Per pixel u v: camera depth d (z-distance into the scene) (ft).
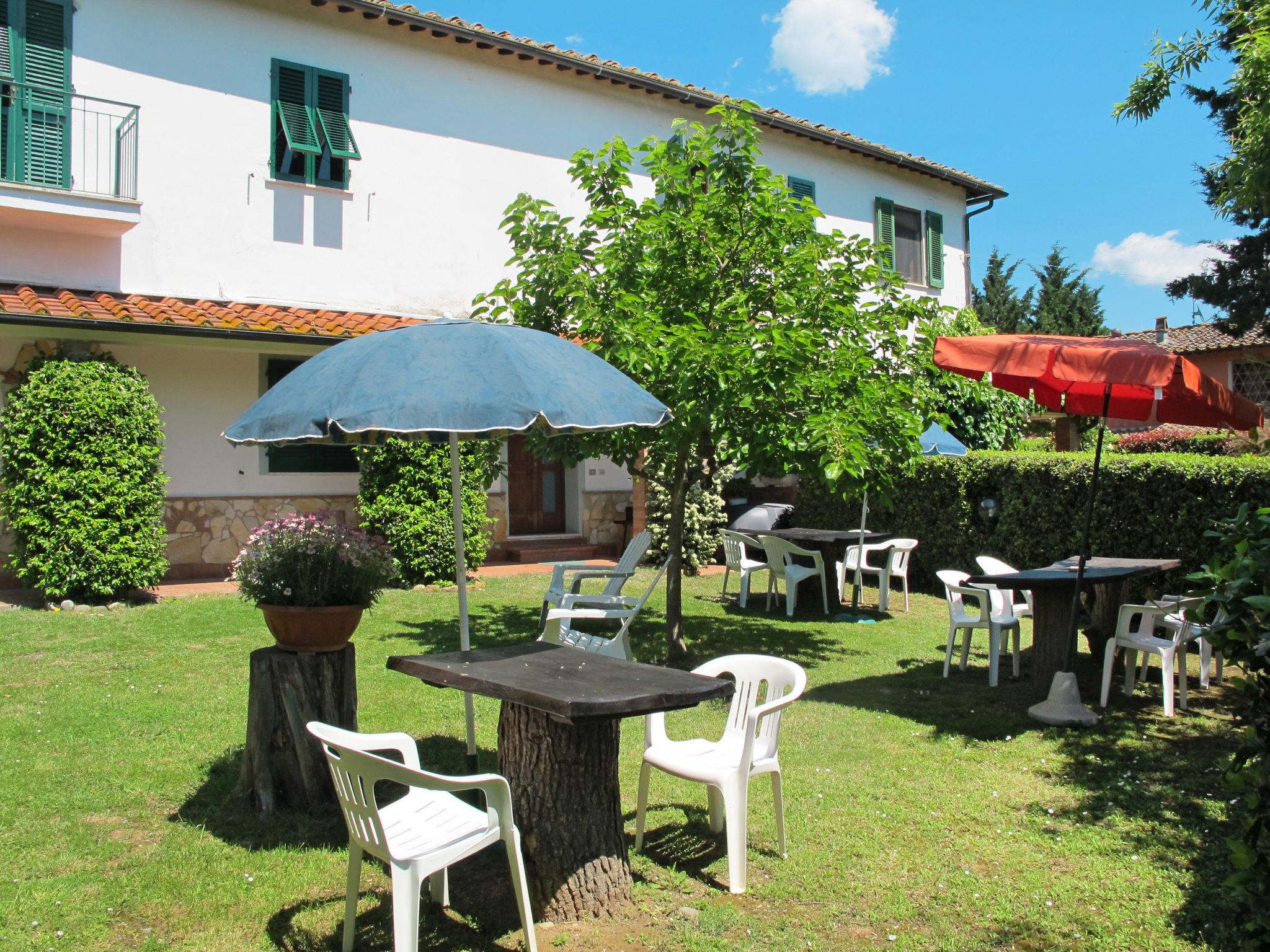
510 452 45.57
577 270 24.70
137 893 11.58
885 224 56.90
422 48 41.06
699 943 10.74
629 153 25.18
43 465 28.78
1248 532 8.72
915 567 38.86
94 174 33.47
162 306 32.96
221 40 36.24
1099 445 20.22
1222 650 8.56
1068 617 21.52
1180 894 11.85
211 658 23.32
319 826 13.67
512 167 43.68
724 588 36.68
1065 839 13.66
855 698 21.76
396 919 9.45
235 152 36.58
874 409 22.56
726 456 23.58
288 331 33.78
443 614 30.48
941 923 11.22
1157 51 22.04
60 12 32.68
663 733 13.76
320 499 38.42
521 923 11.19
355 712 14.70
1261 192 19.65
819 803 15.11
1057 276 119.34
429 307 41.42
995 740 18.48
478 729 18.43
